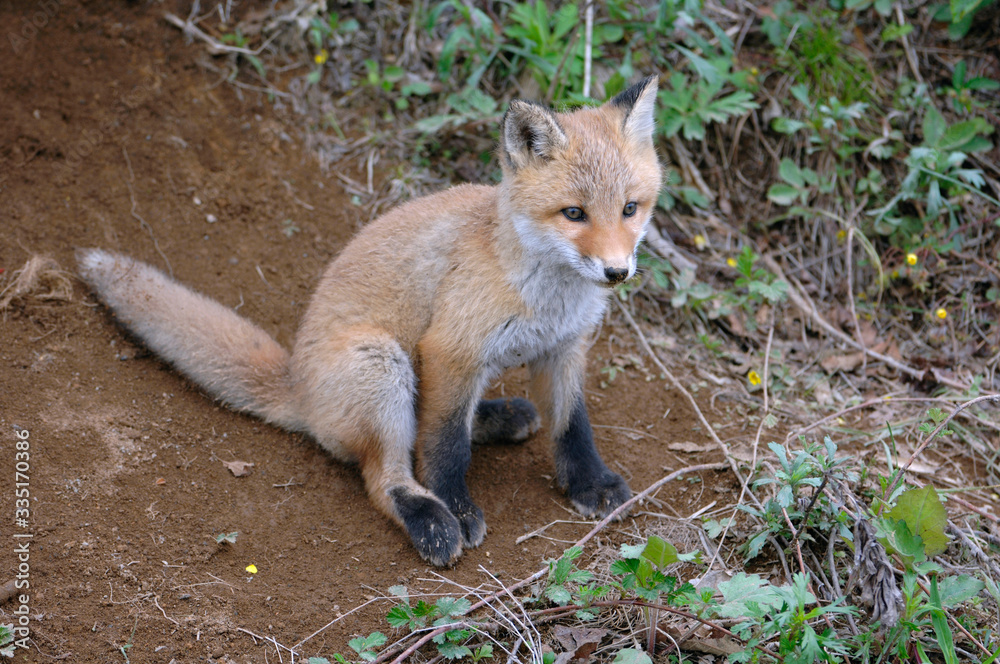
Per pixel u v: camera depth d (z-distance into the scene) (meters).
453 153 7.04
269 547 4.34
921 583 3.80
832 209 6.93
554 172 4.12
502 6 7.50
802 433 4.93
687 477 5.02
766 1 7.52
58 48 6.56
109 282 5.27
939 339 6.41
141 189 6.19
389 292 4.69
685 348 6.29
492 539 4.55
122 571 4.05
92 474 4.48
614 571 3.69
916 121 7.12
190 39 6.84
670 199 6.76
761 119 7.20
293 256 6.22
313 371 4.71
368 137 6.92
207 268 5.98
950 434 5.45
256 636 3.85
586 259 4.07
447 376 4.49
